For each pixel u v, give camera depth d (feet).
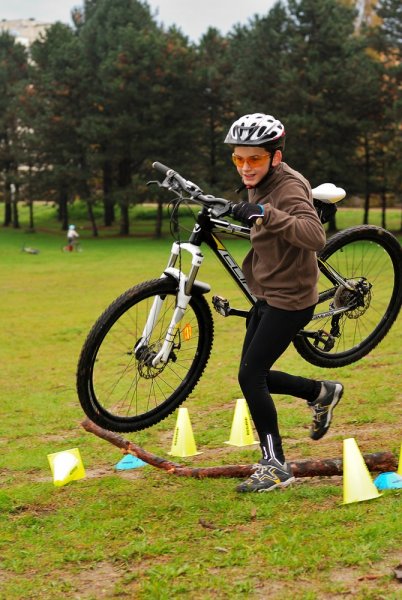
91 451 19.84
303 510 13.42
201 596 10.53
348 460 13.91
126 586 11.16
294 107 161.48
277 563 11.19
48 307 64.44
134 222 235.61
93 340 13.75
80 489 16.02
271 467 14.56
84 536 13.17
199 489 14.99
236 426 19.58
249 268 14.70
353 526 12.45
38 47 200.75
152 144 169.99
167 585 10.87
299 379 15.44
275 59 166.61
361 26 182.19
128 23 183.52
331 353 16.55
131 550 12.16
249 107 167.12
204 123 187.21
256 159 13.43
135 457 17.22
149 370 14.58
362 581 10.53
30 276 98.68
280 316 14.05
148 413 15.10
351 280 16.31
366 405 21.53
